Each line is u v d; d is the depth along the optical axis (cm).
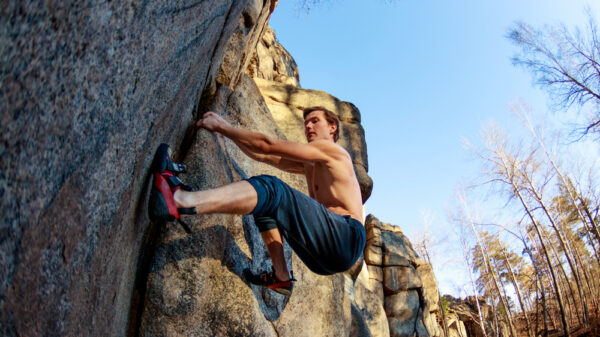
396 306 1554
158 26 116
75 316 119
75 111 89
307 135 264
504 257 2752
